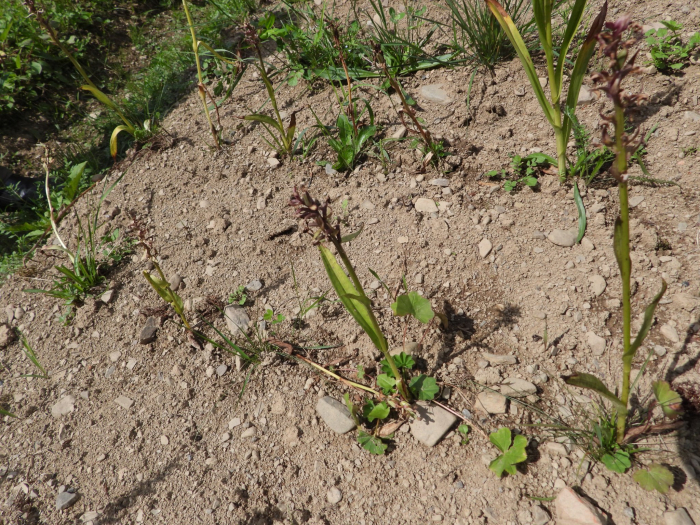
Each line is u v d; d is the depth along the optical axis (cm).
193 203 79
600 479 48
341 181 76
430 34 84
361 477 53
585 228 63
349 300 48
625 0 84
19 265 79
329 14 100
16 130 97
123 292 72
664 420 50
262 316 66
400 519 50
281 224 74
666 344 54
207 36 104
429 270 65
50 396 65
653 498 47
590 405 52
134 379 64
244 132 87
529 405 53
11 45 103
